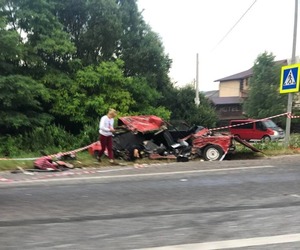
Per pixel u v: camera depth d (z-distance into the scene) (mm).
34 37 25172
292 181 7766
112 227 4738
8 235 4445
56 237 4375
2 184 7629
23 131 23844
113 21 28531
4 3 24422
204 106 36531
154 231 4578
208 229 4660
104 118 11562
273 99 39531
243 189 7000
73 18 29234
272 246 4078
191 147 13219
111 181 7941
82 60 27578
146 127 13039
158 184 7527
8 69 23750
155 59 31484
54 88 25469
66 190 6984
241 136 31391
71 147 20312
